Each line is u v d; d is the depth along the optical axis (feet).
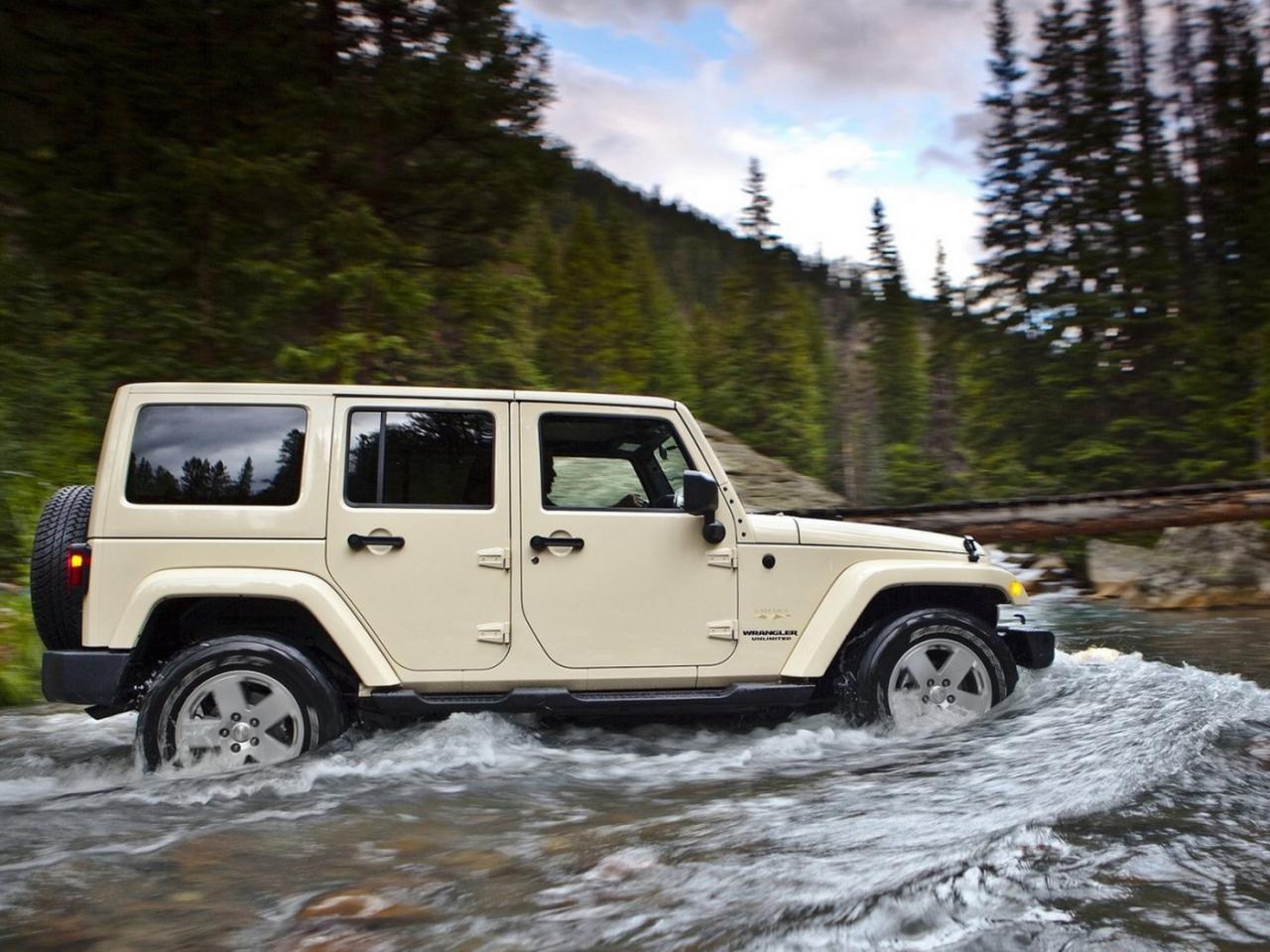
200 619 14.98
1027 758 14.20
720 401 178.40
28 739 17.46
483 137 44.50
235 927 8.76
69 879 10.06
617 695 15.29
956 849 10.23
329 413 14.89
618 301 184.96
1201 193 98.89
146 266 38.17
